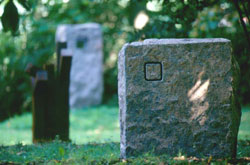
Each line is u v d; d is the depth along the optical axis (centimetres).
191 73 294
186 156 293
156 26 390
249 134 421
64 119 405
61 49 402
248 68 450
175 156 293
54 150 325
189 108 293
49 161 288
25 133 480
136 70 292
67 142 373
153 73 293
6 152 309
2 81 742
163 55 293
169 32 387
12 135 422
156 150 293
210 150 293
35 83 394
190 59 294
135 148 292
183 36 384
